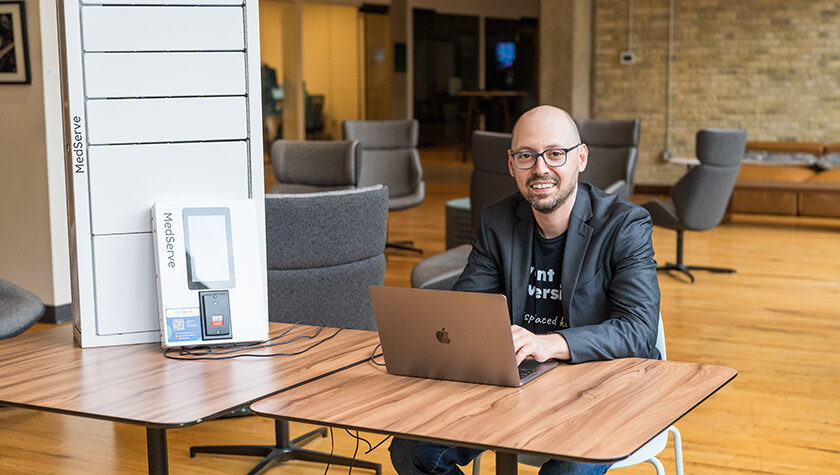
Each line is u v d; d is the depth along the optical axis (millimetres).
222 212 2471
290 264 3607
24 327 3916
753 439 3730
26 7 5676
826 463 3473
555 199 2367
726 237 9172
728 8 11711
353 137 8477
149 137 2479
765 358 4949
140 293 2479
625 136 7500
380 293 2070
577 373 2107
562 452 1588
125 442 3789
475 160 5703
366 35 15047
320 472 3414
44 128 5742
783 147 11102
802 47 11445
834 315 5926
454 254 5035
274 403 1899
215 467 3484
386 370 2158
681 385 2000
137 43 2457
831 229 9664
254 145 2547
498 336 1961
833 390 4383
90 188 2441
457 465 2344
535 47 17703
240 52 2531
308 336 2539
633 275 2359
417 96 16234
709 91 11930
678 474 2465
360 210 3736
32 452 3672
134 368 2223
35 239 5859
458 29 16641
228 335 2408
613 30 12289
